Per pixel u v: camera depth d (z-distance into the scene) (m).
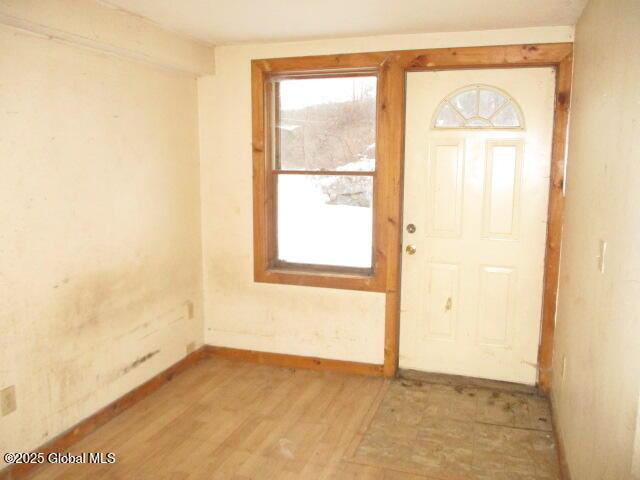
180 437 2.76
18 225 2.33
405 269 3.45
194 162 3.66
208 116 3.65
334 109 3.46
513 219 3.21
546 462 2.55
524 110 3.10
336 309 3.55
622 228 1.52
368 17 2.78
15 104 2.29
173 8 2.63
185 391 3.31
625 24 1.57
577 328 2.26
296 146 3.59
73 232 2.63
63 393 2.62
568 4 2.48
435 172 3.31
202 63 3.43
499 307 3.30
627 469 1.34
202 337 3.87
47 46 2.43
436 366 3.49
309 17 2.79
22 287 2.37
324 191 3.57
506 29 2.99
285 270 3.69
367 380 3.47
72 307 2.65
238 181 3.65
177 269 3.53
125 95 2.96
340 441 2.74
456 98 3.21
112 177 2.88
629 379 1.35
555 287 3.10
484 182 3.23
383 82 3.24
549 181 3.11
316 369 3.65
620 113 1.61
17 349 2.36
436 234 3.36
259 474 2.45
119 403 3.00
